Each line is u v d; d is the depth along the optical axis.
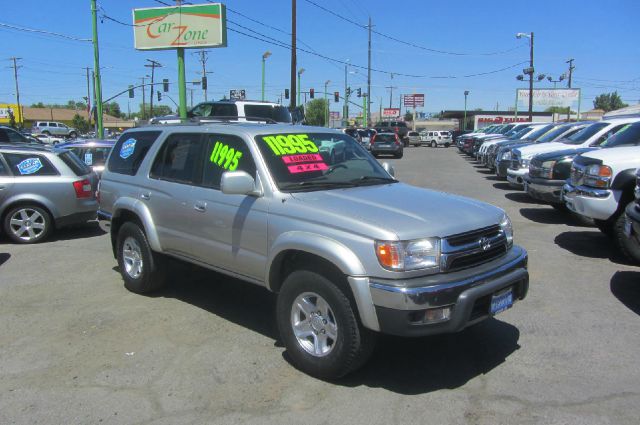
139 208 5.91
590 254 7.85
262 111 15.16
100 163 12.96
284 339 4.36
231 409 3.74
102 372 4.30
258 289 6.42
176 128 5.82
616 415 3.60
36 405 3.81
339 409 3.72
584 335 4.94
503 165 15.78
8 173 8.87
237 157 4.95
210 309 5.73
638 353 4.55
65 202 9.10
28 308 5.79
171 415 3.67
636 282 6.52
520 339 4.86
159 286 6.22
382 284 3.67
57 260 7.85
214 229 5.01
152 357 4.57
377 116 133.50
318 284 4.02
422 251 3.75
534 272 6.95
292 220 4.25
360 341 3.88
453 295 3.70
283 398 3.88
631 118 11.70
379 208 4.14
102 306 5.84
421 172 21.61
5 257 8.04
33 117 96.25
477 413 3.64
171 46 24.00
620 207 7.14
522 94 60.72
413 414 3.64
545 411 3.66
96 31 23.52
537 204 12.80
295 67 26.11
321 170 4.93
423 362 4.43
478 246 4.02
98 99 23.92
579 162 7.87
